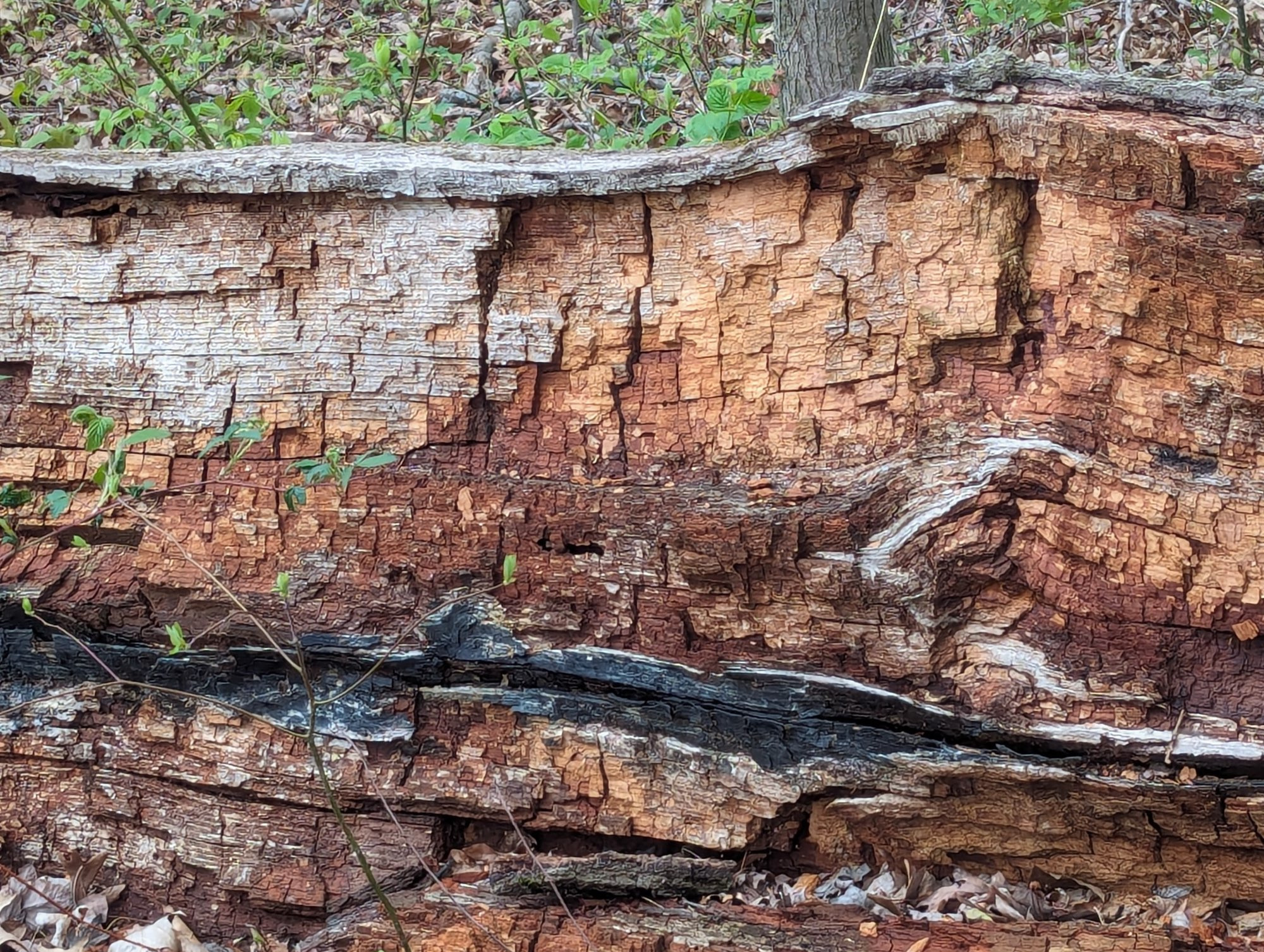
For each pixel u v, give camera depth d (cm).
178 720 253
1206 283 217
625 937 224
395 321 254
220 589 253
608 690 247
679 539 238
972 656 234
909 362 237
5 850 257
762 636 242
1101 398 226
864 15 391
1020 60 226
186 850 252
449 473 254
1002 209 228
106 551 263
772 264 243
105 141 477
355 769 248
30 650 257
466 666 249
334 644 249
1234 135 213
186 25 624
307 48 609
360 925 232
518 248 254
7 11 624
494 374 254
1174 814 225
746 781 237
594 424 255
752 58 499
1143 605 223
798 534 233
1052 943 216
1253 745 218
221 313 258
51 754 255
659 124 388
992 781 230
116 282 259
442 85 550
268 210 255
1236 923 228
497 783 245
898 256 236
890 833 242
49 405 264
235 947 251
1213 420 221
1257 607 219
